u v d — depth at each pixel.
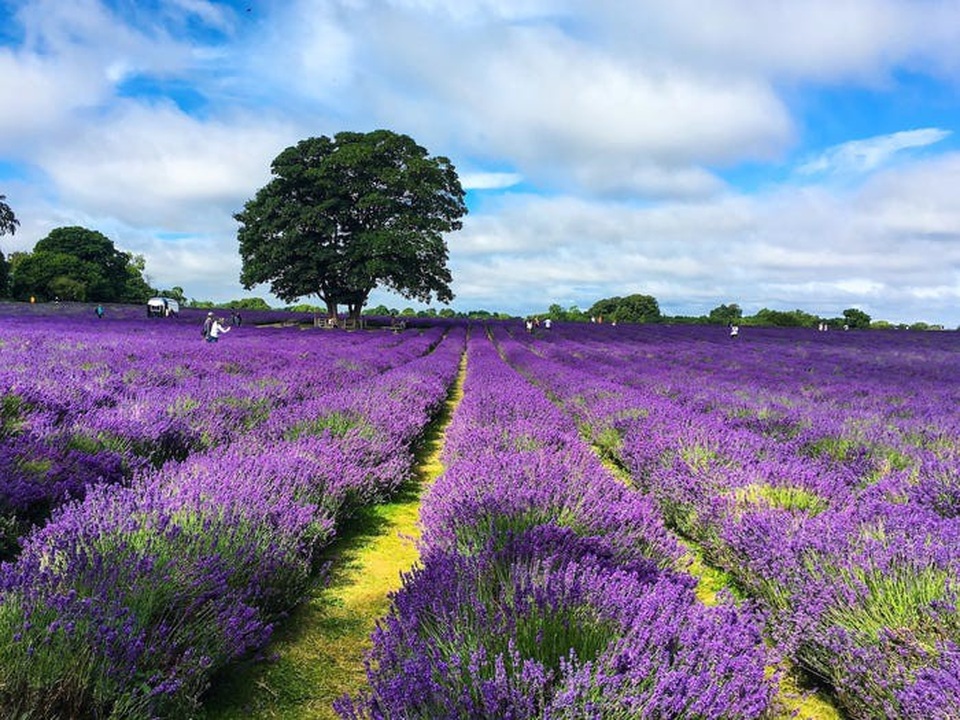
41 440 4.58
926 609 2.57
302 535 3.79
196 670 2.34
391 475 5.46
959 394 12.24
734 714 1.95
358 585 3.67
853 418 8.47
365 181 41.84
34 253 70.50
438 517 3.99
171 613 2.66
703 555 4.42
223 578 2.90
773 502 4.32
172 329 26.98
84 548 2.82
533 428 6.70
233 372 11.77
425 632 2.42
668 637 2.22
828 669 2.64
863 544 3.22
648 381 13.52
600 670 1.99
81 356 10.48
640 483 6.16
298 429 6.44
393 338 30.45
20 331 16.59
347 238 42.09
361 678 2.69
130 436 5.23
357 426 6.56
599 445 8.62
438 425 10.12
